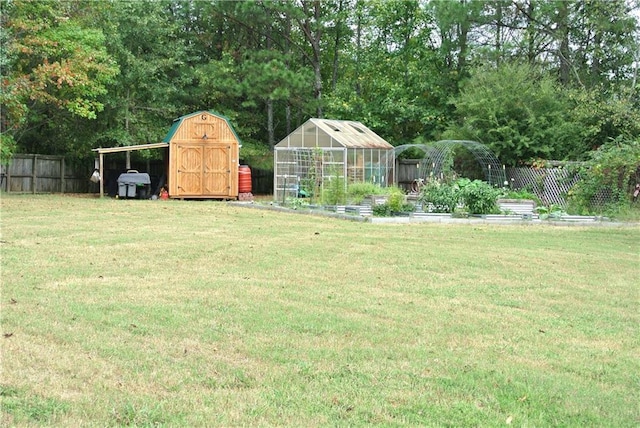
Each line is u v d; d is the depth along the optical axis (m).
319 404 4.86
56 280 8.83
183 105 34.31
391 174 28.52
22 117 23.98
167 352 5.93
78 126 30.38
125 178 27.73
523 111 26.88
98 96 29.22
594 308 8.20
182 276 9.35
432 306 7.98
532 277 9.99
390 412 4.77
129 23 30.86
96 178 28.31
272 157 35.25
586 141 27.28
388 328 6.92
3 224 14.83
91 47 25.94
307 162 26.30
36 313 7.05
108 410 4.63
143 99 32.44
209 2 33.53
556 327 7.28
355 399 4.98
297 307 7.67
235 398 4.93
